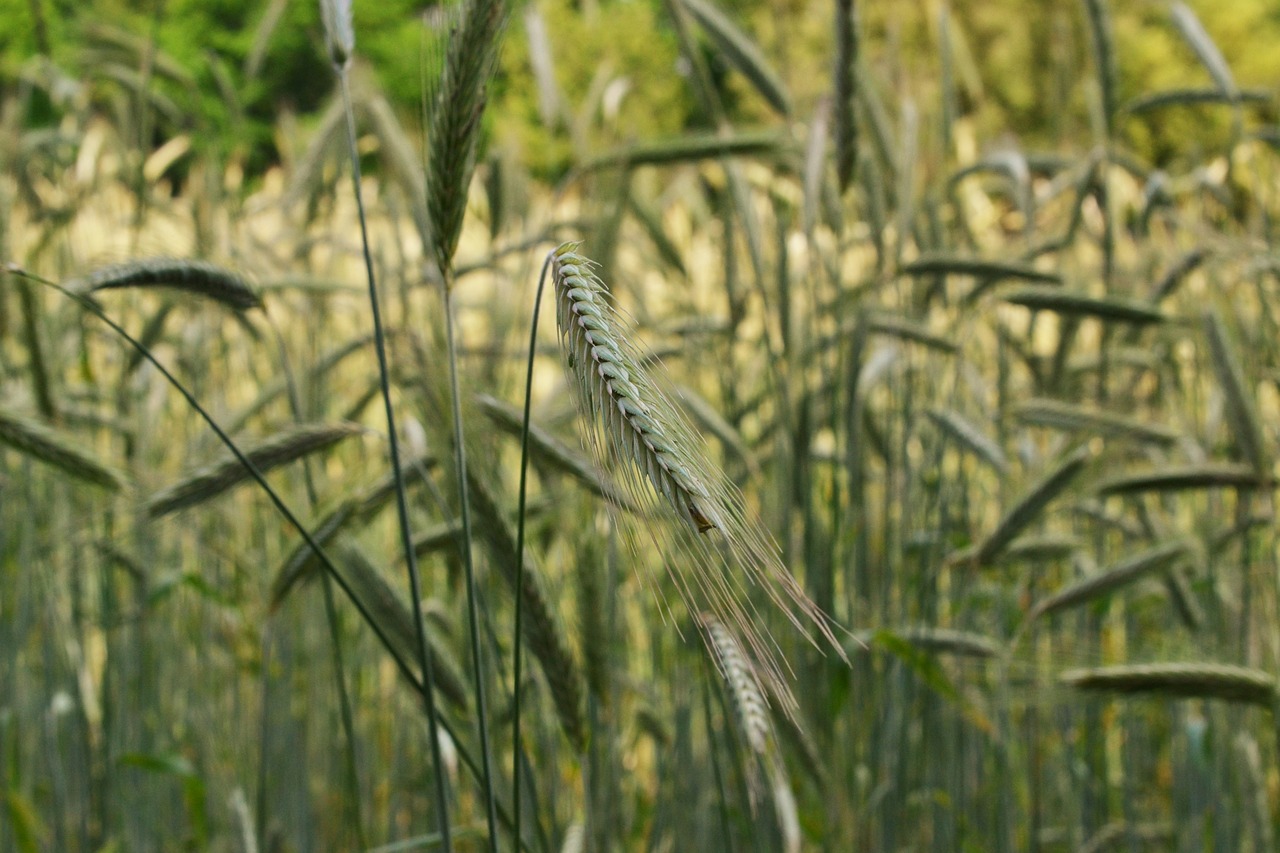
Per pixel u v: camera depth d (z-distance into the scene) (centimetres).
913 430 519
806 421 412
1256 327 538
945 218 618
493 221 520
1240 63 2339
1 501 499
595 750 328
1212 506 546
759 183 566
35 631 518
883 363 461
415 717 439
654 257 598
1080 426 452
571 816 364
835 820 393
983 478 577
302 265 577
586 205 517
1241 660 446
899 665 444
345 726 307
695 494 140
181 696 541
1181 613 475
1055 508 434
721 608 148
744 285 513
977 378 512
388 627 294
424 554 324
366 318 571
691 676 421
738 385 557
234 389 621
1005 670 409
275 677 479
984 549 392
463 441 233
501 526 254
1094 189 519
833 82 404
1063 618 519
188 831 519
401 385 311
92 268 254
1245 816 439
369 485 313
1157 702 497
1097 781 516
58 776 454
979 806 468
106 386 562
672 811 424
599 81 611
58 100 661
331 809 514
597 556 287
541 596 252
